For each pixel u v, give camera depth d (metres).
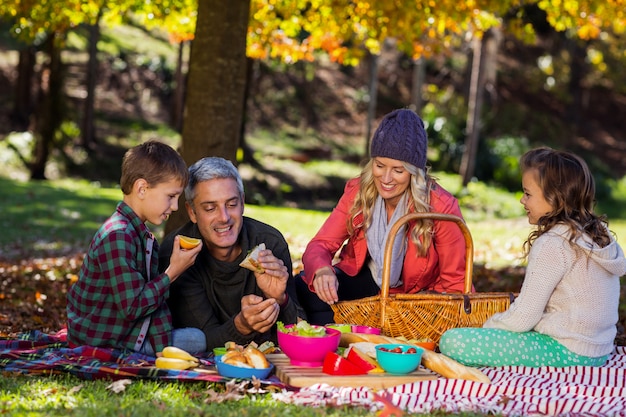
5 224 15.62
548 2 11.00
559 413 3.57
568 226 4.23
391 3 10.09
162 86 34.44
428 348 4.38
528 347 4.25
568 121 40.00
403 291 5.06
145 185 4.16
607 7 10.46
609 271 4.29
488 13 11.01
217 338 4.39
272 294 4.38
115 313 4.17
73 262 10.35
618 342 5.52
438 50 11.58
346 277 5.14
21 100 30.25
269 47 12.16
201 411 3.33
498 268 9.80
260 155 31.22
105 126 30.78
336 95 38.31
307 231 14.82
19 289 8.50
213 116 7.53
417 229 4.79
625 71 39.00
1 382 3.73
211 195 4.28
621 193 32.16
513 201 27.88
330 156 33.62
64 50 34.38
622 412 3.54
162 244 4.64
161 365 4.00
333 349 4.14
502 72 41.91
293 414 3.37
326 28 11.35
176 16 11.41
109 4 11.12
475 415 3.46
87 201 19.50
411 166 4.75
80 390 3.68
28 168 26.64
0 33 26.27
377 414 3.40
